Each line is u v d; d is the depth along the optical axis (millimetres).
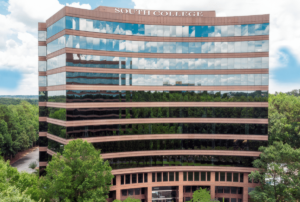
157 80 43500
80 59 39000
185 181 44062
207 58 43844
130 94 42281
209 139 43625
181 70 43938
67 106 37719
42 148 45188
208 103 43750
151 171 43094
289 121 71312
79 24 39031
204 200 38469
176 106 43844
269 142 62719
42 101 45594
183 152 43656
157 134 43312
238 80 43156
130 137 42188
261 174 38656
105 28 40875
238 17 43156
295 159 35625
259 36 42531
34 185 28297
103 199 29125
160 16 43688
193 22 44000
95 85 39969
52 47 42219
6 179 28203
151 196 43500
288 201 34250
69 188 29031
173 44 43938
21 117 94062
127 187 42500
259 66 42562
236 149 43031
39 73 45625
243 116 42938
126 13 44375
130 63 42406
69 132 37656
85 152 32031
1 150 68375
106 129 40594
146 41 43219
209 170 43406
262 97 42406
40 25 45438
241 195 43969
